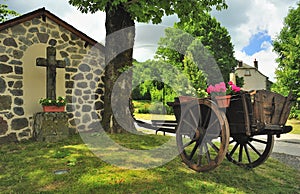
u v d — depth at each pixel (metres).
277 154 6.53
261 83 39.12
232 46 25.56
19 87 7.47
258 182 4.12
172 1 7.27
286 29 17.66
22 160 5.04
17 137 7.33
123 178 3.97
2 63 7.17
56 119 7.18
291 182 4.22
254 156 6.05
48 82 7.52
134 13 7.43
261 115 3.67
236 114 4.02
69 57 8.59
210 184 3.86
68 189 3.53
